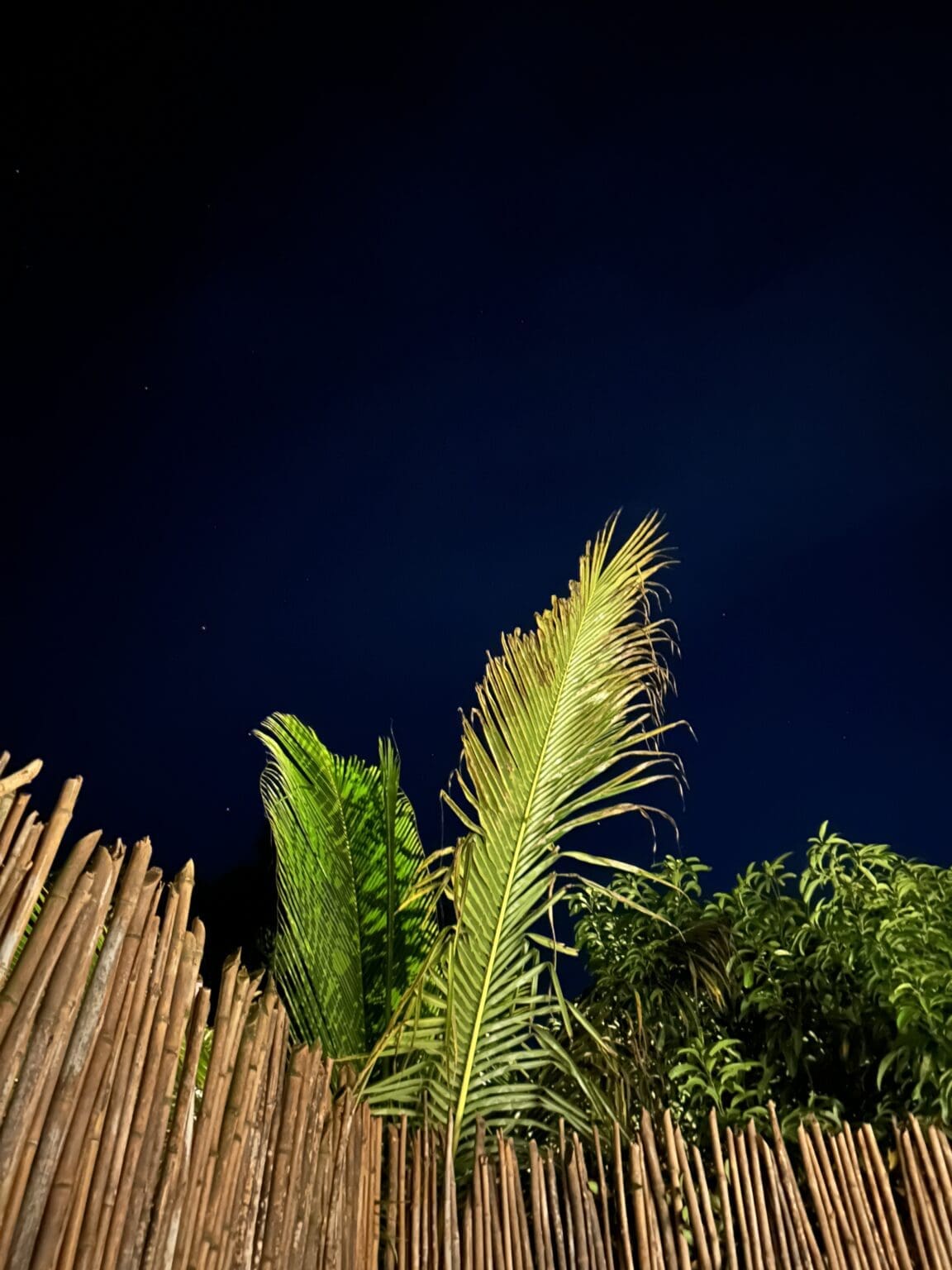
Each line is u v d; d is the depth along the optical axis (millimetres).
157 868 1515
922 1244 2480
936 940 3295
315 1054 2029
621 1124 2652
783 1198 2432
